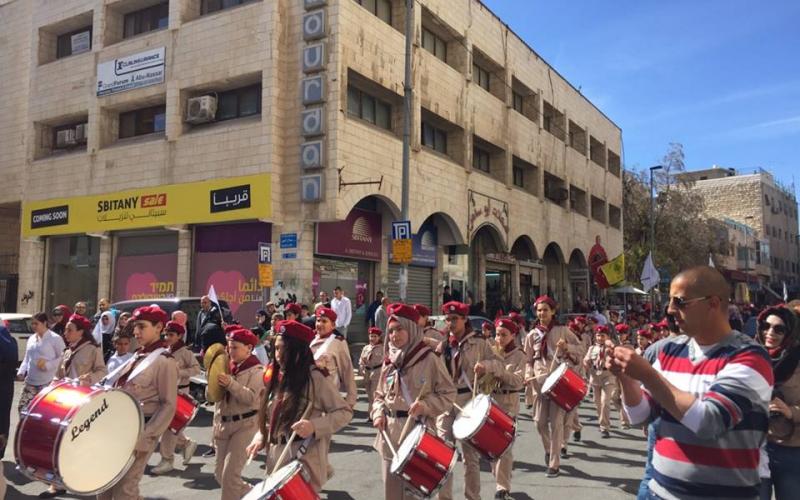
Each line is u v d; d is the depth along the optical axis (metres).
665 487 2.88
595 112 40.69
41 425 4.21
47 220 22.95
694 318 2.86
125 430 4.56
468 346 7.17
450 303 7.31
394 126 20.94
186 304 15.12
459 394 7.10
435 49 24.39
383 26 19.88
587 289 36.94
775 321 4.37
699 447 2.78
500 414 5.75
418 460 4.58
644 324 19.56
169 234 20.86
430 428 5.25
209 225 19.97
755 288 66.62
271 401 4.51
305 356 4.48
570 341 8.63
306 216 17.83
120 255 21.88
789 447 4.24
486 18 26.86
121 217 21.03
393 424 5.20
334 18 17.91
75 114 23.00
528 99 32.00
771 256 78.06
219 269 19.64
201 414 11.69
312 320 12.30
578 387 7.42
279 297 18.05
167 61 20.52
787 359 4.33
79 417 4.24
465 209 24.22
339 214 17.45
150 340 5.45
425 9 22.38
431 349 5.31
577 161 37.00
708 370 2.82
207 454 8.79
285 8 18.70
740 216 77.75
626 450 9.41
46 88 23.64
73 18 23.34
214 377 5.45
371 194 18.97
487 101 26.52
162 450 7.75
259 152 18.19
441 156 22.92
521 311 28.03
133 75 21.27
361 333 20.61
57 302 23.39
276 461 4.34
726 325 2.89
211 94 19.95
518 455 9.00
